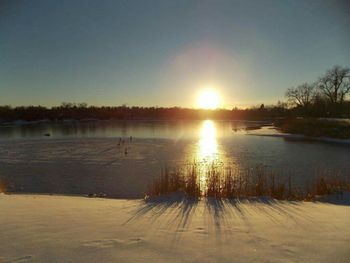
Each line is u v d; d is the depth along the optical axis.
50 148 33.16
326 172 18.16
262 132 58.00
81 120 127.19
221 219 4.86
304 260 3.07
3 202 5.89
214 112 157.38
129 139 44.12
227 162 22.78
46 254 3.09
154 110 151.62
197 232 4.04
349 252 3.29
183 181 9.56
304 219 4.91
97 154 28.03
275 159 24.33
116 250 3.26
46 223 4.27
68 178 17.06
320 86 75.19
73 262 2.91
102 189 14.20
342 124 47.81
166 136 49.97
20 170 19.81
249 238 3.79
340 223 4.62
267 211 5.62
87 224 4.31
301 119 63.28
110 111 139.38
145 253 3.20
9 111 107.06
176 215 5.14
